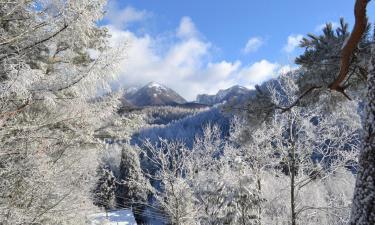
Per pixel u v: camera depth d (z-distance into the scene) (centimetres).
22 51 533
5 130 541
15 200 582
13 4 544
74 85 575
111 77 579
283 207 1277
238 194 1091
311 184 1270
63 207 722
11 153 574
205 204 1184
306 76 484
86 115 696
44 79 577
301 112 1043
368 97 285
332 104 534
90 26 516
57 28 511
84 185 864
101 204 2253
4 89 481
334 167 1073
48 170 624
